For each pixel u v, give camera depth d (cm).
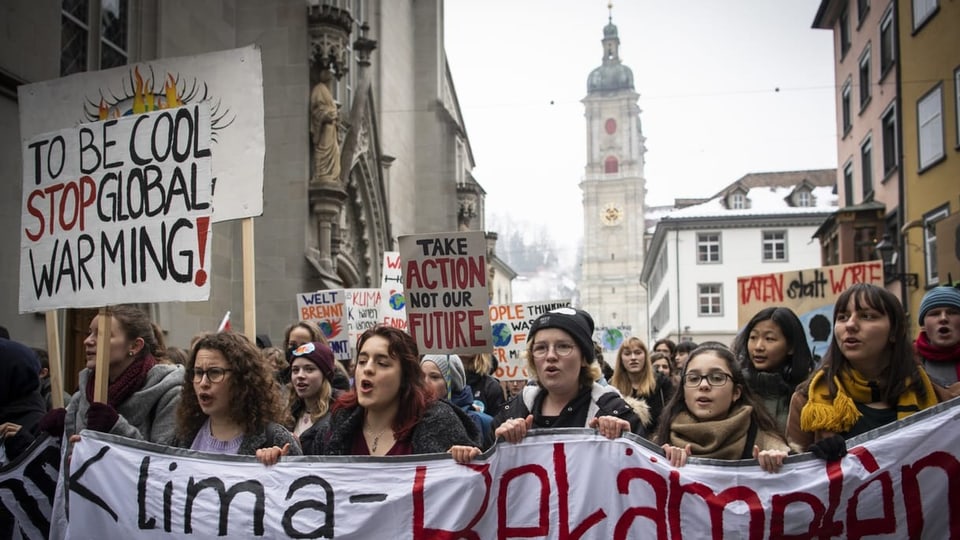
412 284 641
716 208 6047
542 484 430
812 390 438
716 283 5856
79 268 541
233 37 1769
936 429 405
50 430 498
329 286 1705
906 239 2448
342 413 464
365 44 2220
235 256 1703
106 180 541
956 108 2103
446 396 701
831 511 407
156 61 592
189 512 447
